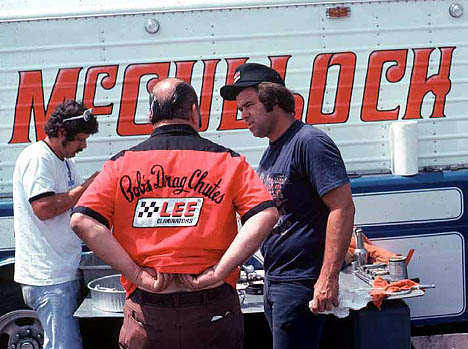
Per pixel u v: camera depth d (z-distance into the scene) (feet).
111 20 15.44
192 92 9.86
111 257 9.15
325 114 15.92
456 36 16.10
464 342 16.31
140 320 9.49
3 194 15.65
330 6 15.67
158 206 9.29
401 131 15.69
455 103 16.24
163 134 9.65
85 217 9.14
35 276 13.91
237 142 15.85
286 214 11.60
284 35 15.66
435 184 15.97
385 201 15.92
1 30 15.31
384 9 15.84
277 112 11.79
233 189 9.41
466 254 16.31
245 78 11.82
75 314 13.92
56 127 13.47
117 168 9.42
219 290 9.57
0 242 15.58
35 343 16.03
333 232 11.05
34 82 15.46
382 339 13.38
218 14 15.55
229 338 9.66
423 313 16.34
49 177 13.52
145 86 15.64
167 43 15.53
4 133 15.53
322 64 15.80
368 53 15.89
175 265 9.18
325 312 11.33
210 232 9.27
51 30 15.38
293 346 11.73
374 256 15.33
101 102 15.60
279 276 11.70
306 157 11.28
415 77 16.06
